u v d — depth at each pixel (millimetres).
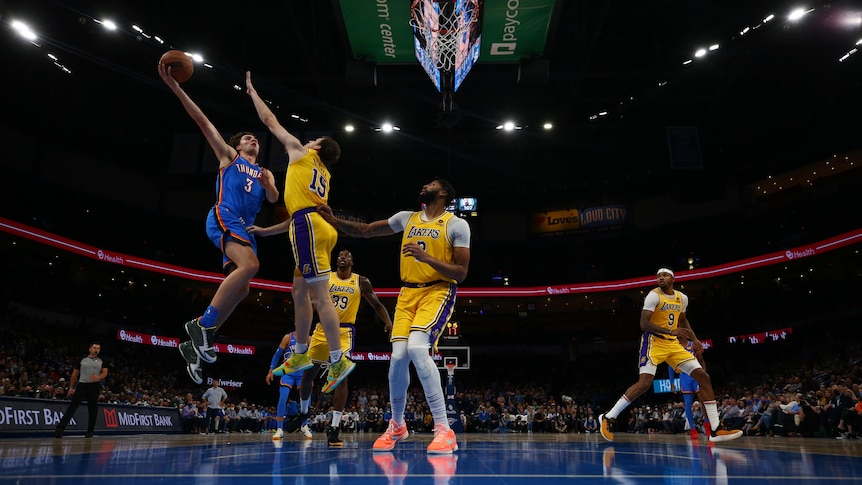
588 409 25594
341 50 24250
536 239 37125
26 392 15219
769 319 29594
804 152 29891
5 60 21844
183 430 16344
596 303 38594
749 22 21781
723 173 32844
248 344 33688
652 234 35281
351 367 5156
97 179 28109
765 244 32375
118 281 31625
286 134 5129
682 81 25109
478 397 28547
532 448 5656
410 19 15148
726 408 17656
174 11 21016
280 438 9648
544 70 17375
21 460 3383
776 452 4805
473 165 35812
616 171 35719
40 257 27891
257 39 23672
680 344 7266
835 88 26000
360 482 2336
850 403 12492
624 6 21406
